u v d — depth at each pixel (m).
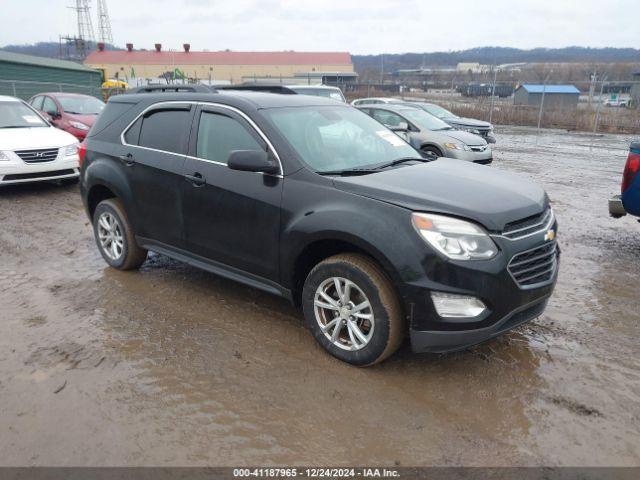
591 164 13.70
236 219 4.03
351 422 3.01
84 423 3.00
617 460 2.72
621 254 6.07
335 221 3.42
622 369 3.57
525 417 3.06
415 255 3.16
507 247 3.22
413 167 4.06
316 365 3.59
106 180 5.04
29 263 5.62
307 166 3.74
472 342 3.22
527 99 36.53
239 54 66.38
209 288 4.91
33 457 2.74
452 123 15.98
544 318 4.35
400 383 3.38
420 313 3.20
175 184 4.43
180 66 64.69
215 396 3.25
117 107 5.23
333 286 3.64
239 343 3.89
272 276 3.93
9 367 3.56
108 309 4.46
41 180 8.96
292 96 4.66
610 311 4.50
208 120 4.34
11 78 24.12
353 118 4.68
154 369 3.54
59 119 12.88
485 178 3.92
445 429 2.96
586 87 38.97
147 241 4.90
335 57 66.12
